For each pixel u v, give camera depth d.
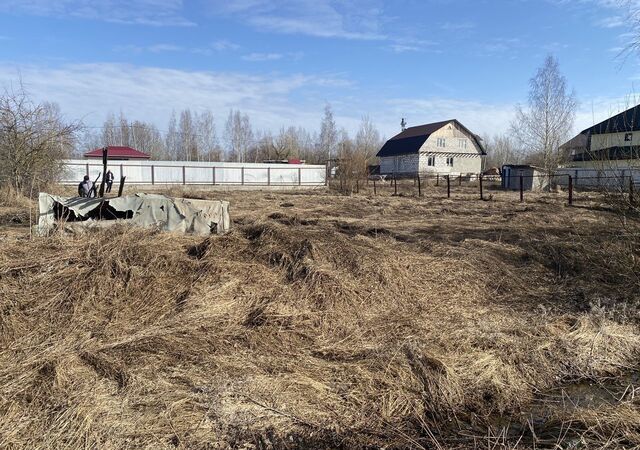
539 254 7.99
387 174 57.62
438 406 3.71
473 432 3.45
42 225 7.14
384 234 9.89
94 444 2.89
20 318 4.67
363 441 3.22
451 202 20.08
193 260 6.21
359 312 5.32
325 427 3.29
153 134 72.44
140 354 4.05
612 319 5.39
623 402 3.71
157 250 6.27
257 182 36.16
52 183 17.53
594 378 4.33
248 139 73.25
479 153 58.16
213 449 2.98
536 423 3.58
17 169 16.06
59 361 3.84
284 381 3.77
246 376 3.81
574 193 24.28
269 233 7.39
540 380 4.24
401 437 3.29
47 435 2.95
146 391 3.52
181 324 4.68
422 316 5.36
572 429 3.35
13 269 5.48
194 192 25.64
